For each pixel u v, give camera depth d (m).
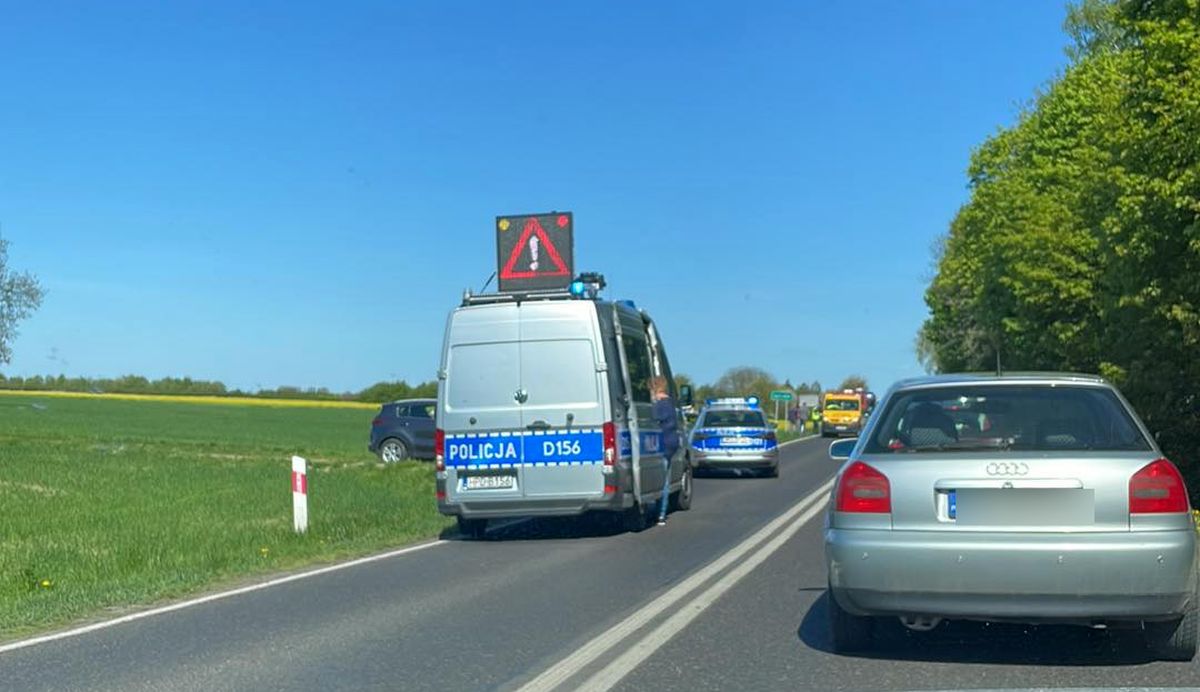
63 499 20.73
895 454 7.08
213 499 20.59
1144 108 18.94
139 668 7.56
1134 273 21.47
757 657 7.61
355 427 64.19
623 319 16.09
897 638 8.12
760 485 25.73
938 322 69.75
